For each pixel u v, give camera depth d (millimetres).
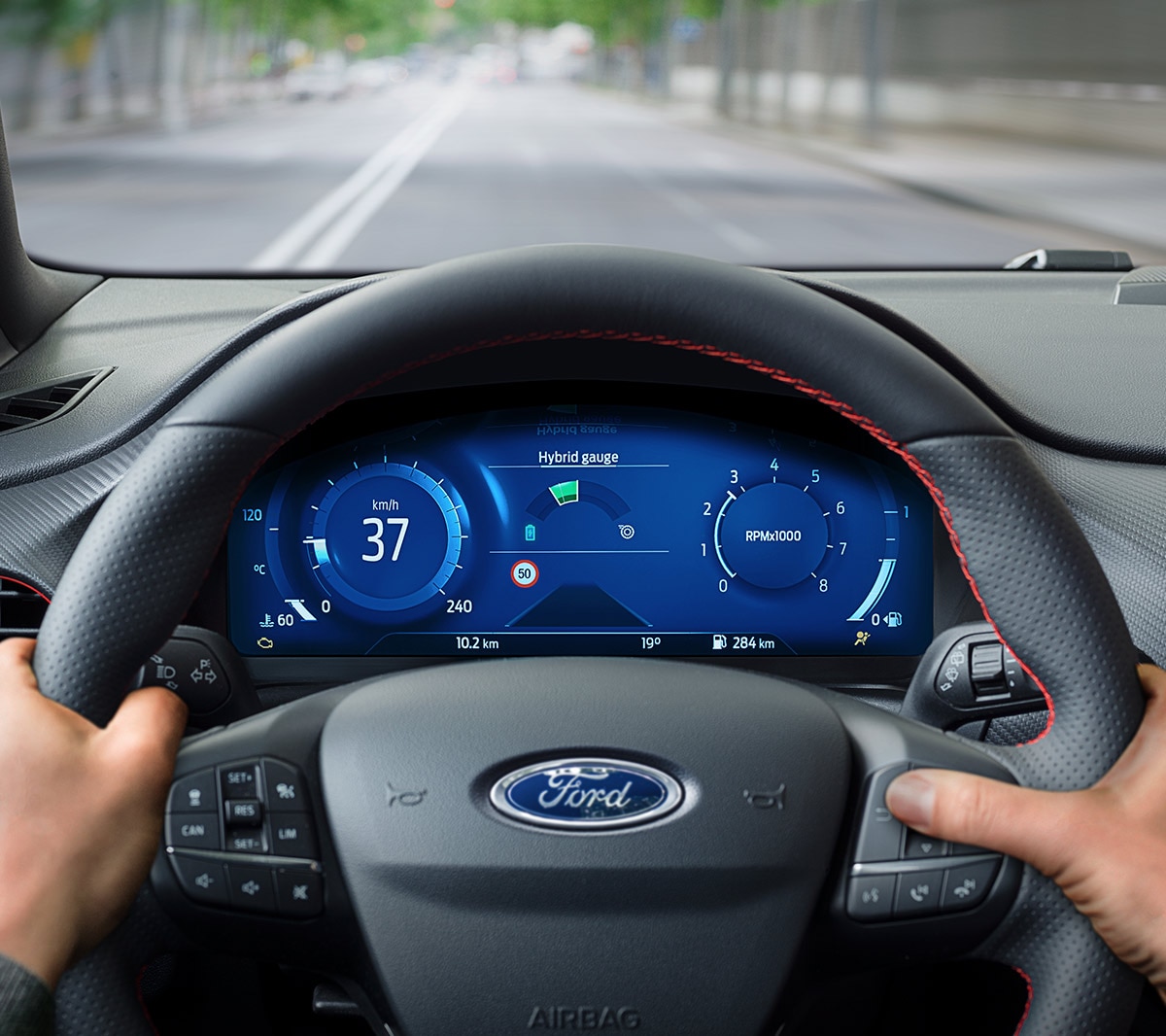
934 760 903
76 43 17672
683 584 1355
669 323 864
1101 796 812
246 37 36406
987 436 854
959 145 21672
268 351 861
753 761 908
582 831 874
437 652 1357
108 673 838
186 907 882
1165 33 17875
